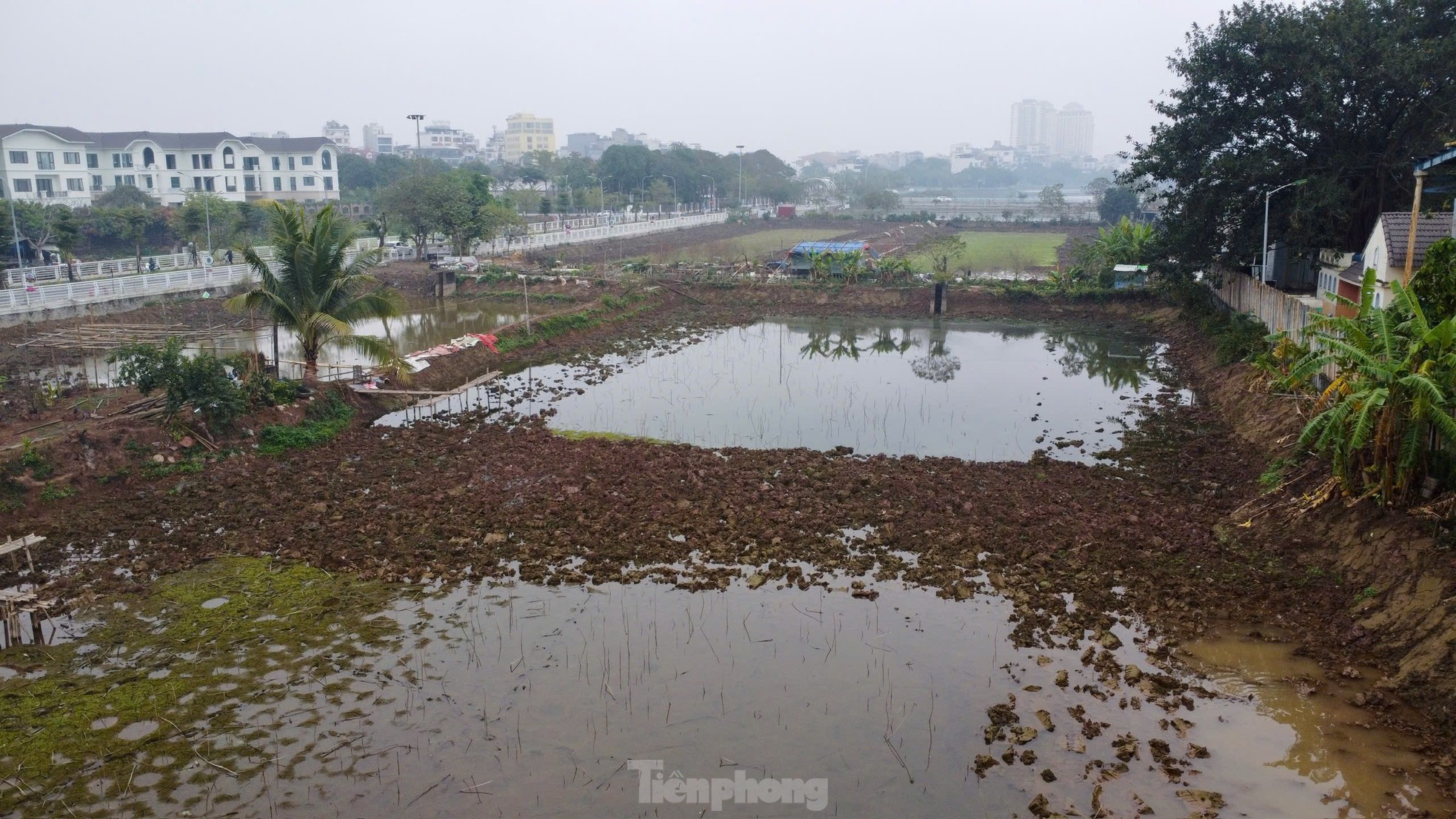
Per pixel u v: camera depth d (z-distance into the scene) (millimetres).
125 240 62938
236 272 49406
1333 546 17266
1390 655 14258
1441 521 15461
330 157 94688
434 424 27828
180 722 13211
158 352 23953
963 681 14234
